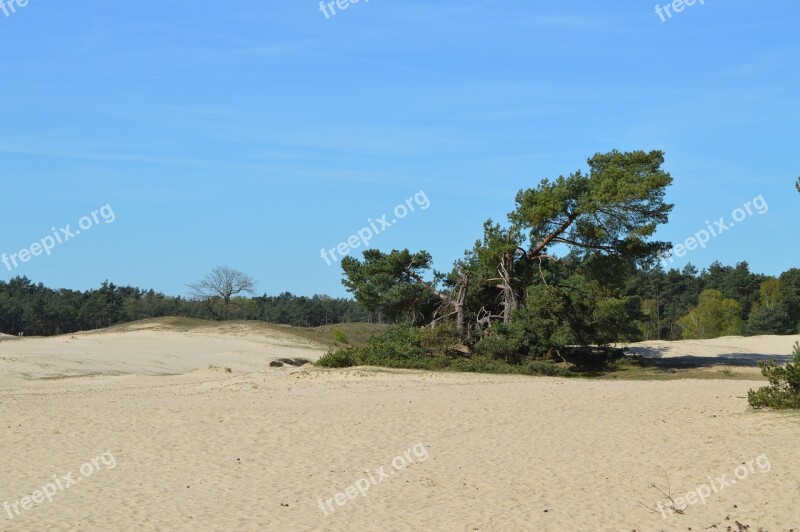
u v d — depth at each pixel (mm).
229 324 80375
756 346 55312
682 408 22562
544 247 42781
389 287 44562
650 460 16641
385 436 19672
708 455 16594
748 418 19828
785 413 19734
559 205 39469
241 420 21766
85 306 121750
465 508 13891
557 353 41375
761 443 17125
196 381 37406
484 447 18375
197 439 19375
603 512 13523
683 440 18125
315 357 61281
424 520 13273
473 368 37375
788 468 15148
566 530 12695
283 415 22547
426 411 23078
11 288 136375
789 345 55656
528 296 40469
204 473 16328
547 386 29859
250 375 38781
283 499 14500
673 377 37000
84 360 46688
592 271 42094
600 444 18297
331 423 21281
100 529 12695
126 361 48562
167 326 77688
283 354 61219
